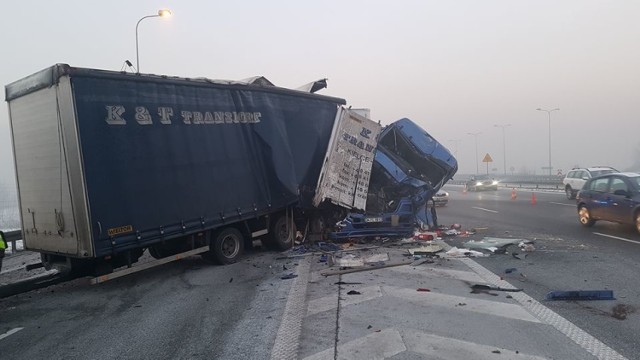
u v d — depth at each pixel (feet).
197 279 29.22
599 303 20.21
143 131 27.07
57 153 24.67
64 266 26.27
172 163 28.66
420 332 17.24
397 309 20.25
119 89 26.07
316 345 16.55
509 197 102.27
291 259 34.53
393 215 40.96
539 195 104.12
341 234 40.04
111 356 16.84
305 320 19.49
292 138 37.78
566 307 19.75
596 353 14.84
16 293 24.49
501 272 26.89
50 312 23.67
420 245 37.73
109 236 24.88
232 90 33.55
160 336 18.71
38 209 26.35
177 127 29.19
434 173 46.73
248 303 22.94
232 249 34.27
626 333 16.48
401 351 15.52
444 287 23.70
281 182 35.99
